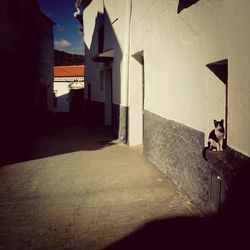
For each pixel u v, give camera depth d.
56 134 13.72
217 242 3.88
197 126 4.84
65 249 3.85
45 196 5.64
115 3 11.81
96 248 3.85
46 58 19.05
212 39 4.13
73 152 9.47
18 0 13.43
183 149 5.47
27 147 10.50
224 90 4.48
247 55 3.21
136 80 9.90
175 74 5.86
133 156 8.66
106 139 11.88
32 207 5.15
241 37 3.32
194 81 4.91
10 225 4.52
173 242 3.93
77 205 5.20
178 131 5.72
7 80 12.22
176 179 5.91
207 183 4.45
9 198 5.57
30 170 7.38
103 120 16.33
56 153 9.37
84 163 7.99
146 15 7.96
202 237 4.02
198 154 4.79
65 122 20.30
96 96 17.72
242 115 3.34
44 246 3.93
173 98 6.00
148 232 4.20
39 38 17.41
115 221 4.57
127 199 5.40
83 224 4.50
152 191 5.75
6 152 9.59
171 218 4.59
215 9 4.01
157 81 7.15
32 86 15.88
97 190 5.89
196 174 4.90
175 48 5.82
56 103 31.75
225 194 3.73
